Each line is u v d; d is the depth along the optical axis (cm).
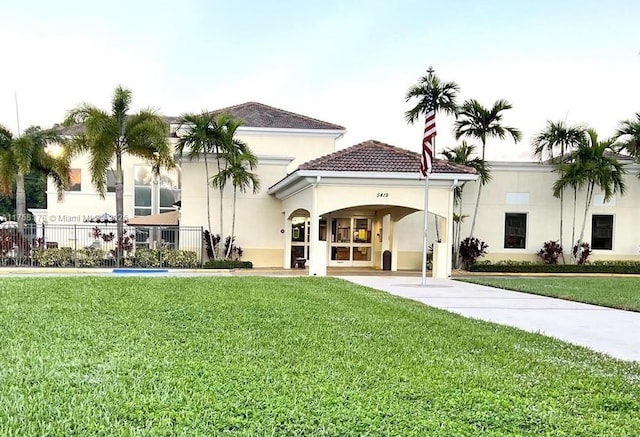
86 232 3009
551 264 2477
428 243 2550
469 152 2538
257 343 657
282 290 1288
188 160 2447
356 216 2652
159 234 2497
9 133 2486
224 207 2484
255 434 349
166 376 487
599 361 625
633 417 418
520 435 364
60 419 367
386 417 389
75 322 770
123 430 347
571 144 2523
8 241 2356
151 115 2409
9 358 548
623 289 1589
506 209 2559
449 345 691
